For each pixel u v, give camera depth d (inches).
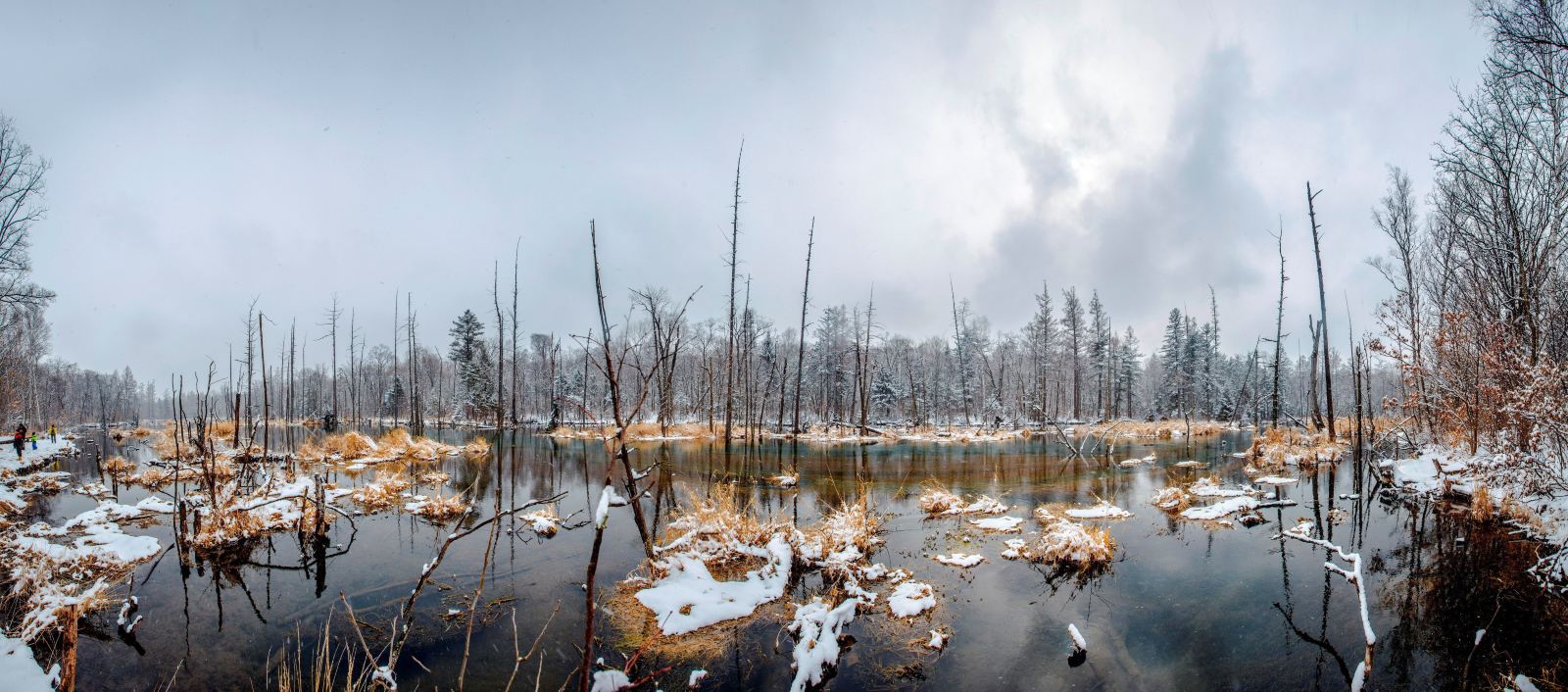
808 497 552.7
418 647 248.1
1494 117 500.1
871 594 289.6
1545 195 466.0
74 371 2731.3
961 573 331.0
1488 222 524.4
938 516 466.0
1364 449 790.5
